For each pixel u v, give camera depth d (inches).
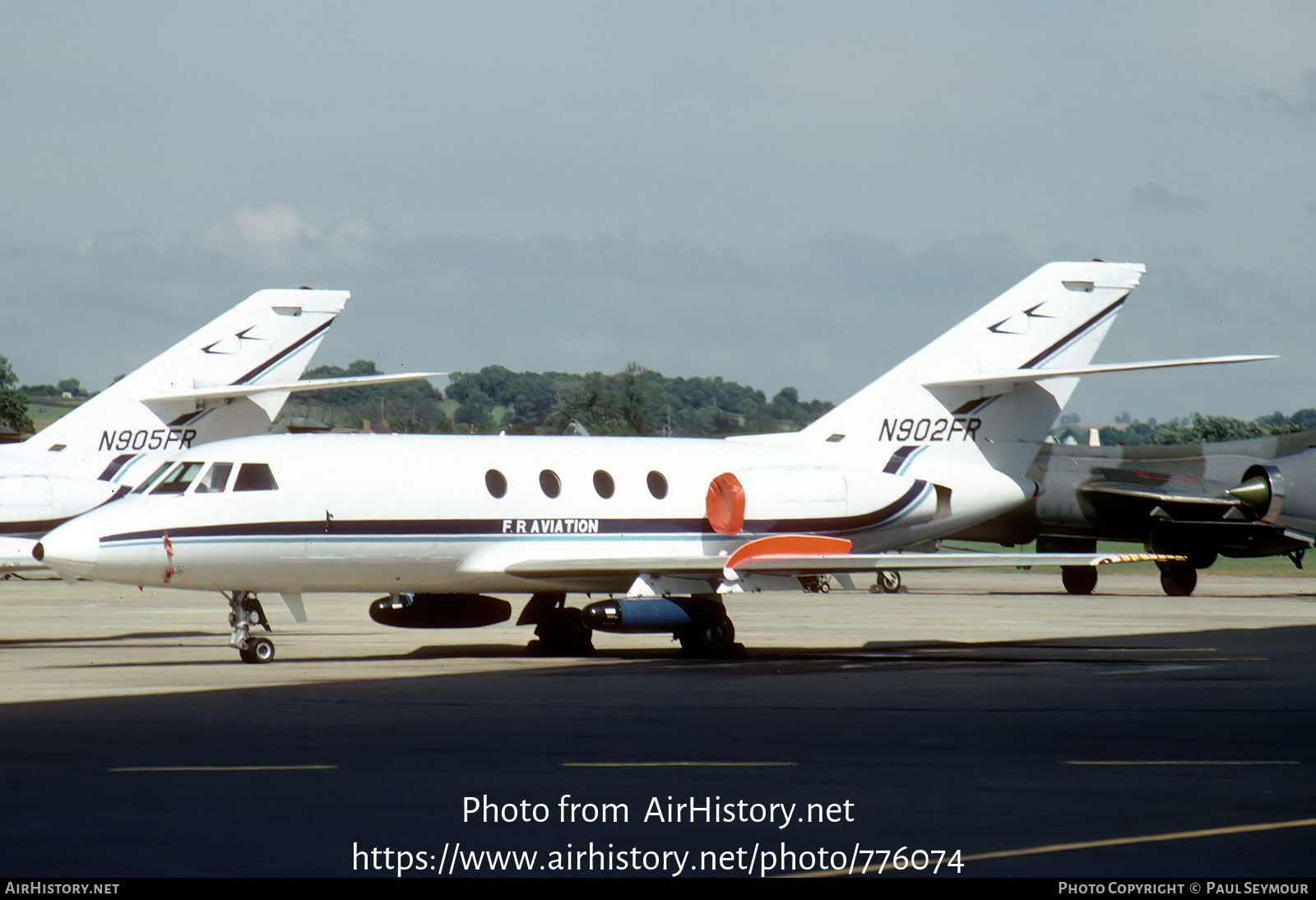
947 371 3705.7
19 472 4197.8
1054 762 1684.3
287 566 2982.3
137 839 1269.7
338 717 2037.4
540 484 3243.1
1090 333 3786.9
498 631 3873.0
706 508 3427.7
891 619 4352.9
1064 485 5561.0
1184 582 5728.3
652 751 1747.0
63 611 4512.8
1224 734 1921.8
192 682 2501.2
